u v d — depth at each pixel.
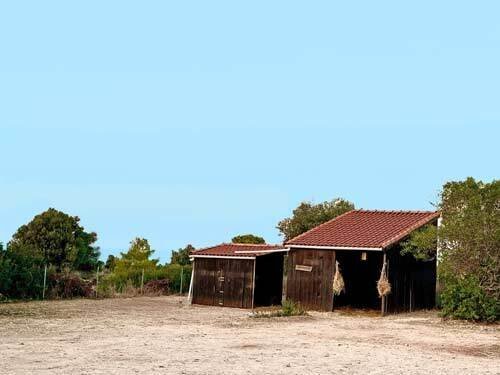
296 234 47.12
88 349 13.98
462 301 22.39
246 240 47.50
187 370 11.65
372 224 29.06
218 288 29.03
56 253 43.91
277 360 13.12
